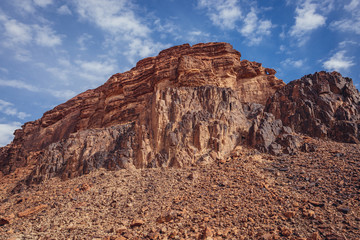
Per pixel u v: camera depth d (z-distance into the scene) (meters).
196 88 38.75
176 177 28.17
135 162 33.03
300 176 25.33
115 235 19.05
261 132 33.00
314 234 16.39
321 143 31.75
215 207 21.59
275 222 18.67
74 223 22.00
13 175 48.56
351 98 36.69
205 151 31.88
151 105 38.25
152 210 22.58
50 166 38.06
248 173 26.70
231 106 36.81
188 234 18.27
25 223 23.36
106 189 27.69
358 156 27.30
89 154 36.22
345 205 19.94
